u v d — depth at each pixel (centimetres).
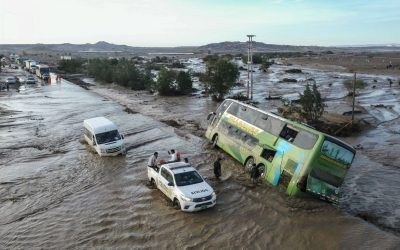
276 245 1525
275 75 10169
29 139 3322
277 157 2191
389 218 1853
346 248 1498
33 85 8075
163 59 17362
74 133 3556
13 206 1939
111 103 5666
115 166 2534
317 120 4016
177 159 2319
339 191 2027
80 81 9369
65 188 2167
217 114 3059
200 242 1545
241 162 2559
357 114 4559
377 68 12162
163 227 1670
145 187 2148
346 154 1980
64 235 1622
